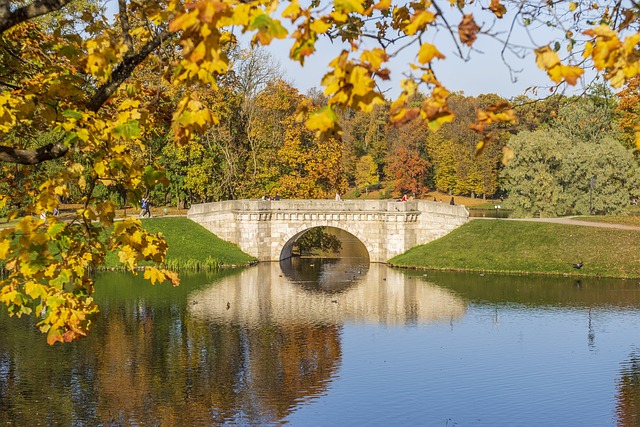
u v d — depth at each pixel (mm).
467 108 147375
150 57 13383
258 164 97062
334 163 98875
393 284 70688
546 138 97438
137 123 11492
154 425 32562
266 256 87562
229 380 39344
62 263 11477
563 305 58500
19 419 32844
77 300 11289
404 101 7852
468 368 41406
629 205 98688
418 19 7949
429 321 53938
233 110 94625
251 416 33906
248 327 52188
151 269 12016
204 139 94500
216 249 85375
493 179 144250
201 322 53531
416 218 85812
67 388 37219
